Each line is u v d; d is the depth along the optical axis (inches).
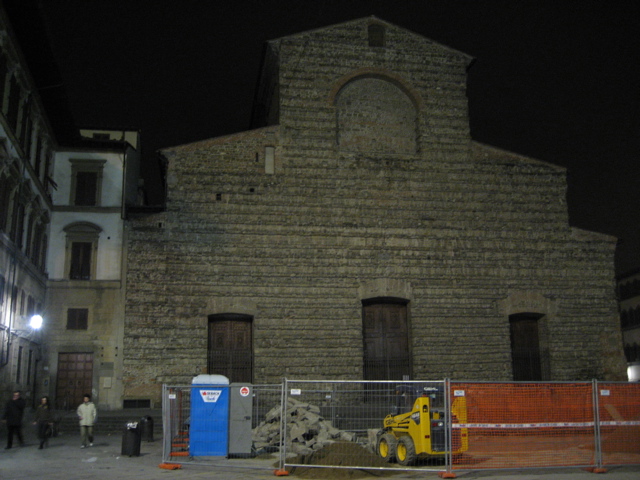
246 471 693.9
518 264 1450.5
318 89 1453.0
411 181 1449.3
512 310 1428.4
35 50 1135.6
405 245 1416.1
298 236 1387.8
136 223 1352.1
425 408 692.7
